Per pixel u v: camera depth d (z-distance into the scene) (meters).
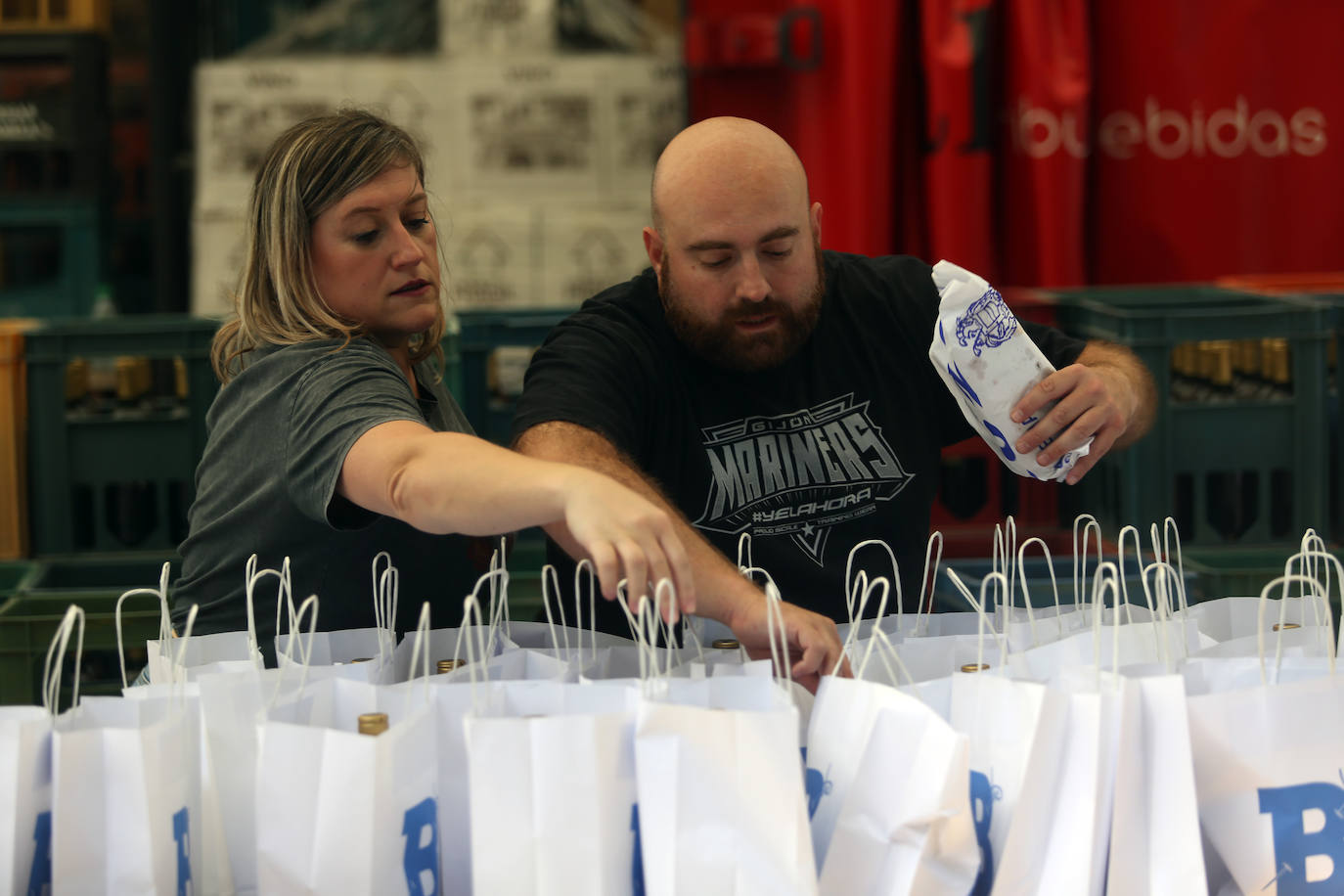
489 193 9.02
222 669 3.06
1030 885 2.65
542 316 6.62
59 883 2.55
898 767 2.61
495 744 2.53
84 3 8.33
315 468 3.25
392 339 3.92
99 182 8.49
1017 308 6.89
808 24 8.53
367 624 3.71
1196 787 2.74
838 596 4.32
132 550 6.50
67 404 6.44
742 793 2.52
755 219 3.93
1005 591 3.30
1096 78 8.66
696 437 4.35
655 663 2.67
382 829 2.56
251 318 3.74
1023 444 3.61
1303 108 8.59
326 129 3.72
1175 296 7.05
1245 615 3.47
